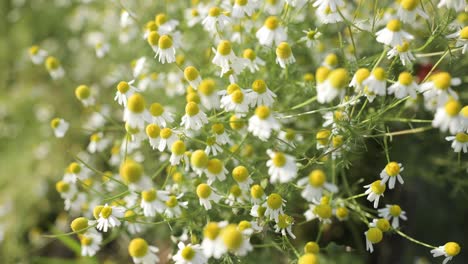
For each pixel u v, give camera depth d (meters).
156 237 0.42
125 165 0.32
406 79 0.33
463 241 0.47
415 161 0.43
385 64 0.40
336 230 0.44
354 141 0.35
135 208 0.36
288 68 0.40
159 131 0.35
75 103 0.58
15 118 0.62
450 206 0.48
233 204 0.36
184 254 0.33
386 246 0.46
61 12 0.66
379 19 0.38
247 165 0.35
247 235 0.32
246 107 0.34
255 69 0.40
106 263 0.48
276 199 0.33
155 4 0.48
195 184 0.37
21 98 0.62
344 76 0.31
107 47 0.47
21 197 0.54
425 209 0.47
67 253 0.53
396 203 0.45
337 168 0.39
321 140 0.36
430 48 0.42
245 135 0.37
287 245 0.36
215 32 0.39
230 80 0.37
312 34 0.39
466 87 0.42
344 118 0.35
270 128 0.33
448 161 0.42
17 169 0.56
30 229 0.54
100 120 0.46
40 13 0.67
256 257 0.39
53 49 0.63
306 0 0.38
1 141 0.62
